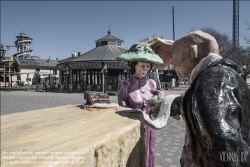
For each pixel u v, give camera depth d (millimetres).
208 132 898
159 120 1566
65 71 29797
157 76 2984
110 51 26250
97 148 1081
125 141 1381
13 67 52344
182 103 1226
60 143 1116
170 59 2906
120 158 1314
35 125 1671
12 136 1314
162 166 4391
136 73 2709
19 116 2137
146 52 2621
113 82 24141
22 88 38188
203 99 978
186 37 1349
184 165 1362
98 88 23953
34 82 45406
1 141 1197
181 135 6852
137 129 1595
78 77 27547
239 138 896
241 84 1094
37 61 54500
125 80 2707
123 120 1688
